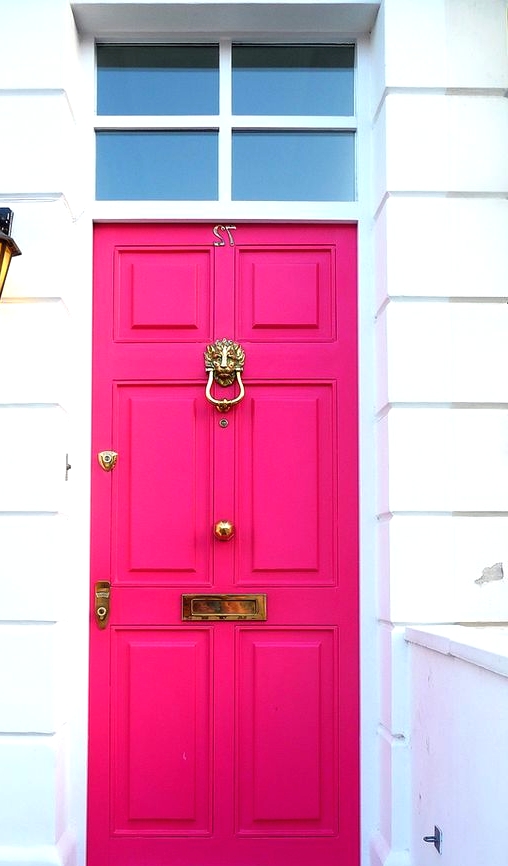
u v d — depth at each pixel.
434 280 3.32
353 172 3.67
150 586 3.50
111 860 3.42
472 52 3.38
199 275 3.61
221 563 3.51
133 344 3.58
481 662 2.35
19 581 3.20
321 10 3.48
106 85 3.68
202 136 3.68
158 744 3.46
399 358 3.29
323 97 3.68
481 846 2.40
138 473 3.53
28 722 3.17
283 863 3.44
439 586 3.23
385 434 3.33
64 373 3.35
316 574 3.52
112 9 3.45
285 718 3.48
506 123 3.38
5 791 3.16
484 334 3.31
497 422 3.29
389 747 3.25
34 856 3.12
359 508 3.52
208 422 3.55
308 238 3.62
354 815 3.45
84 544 3.48
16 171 3.33
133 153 3.66
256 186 3.66
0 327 3.28
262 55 3.70
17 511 3.22
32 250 3.30
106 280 3.60
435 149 3.36
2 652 3.19
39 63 3.35
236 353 3.54
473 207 3.35
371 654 3.47
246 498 3.54
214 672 3.48
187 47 3.70
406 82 3.37
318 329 3.60
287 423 3.56
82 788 3.42
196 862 3.43
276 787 3.46
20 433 3.24
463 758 2.57
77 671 3.45
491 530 3.25
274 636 3.51
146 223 3.61
